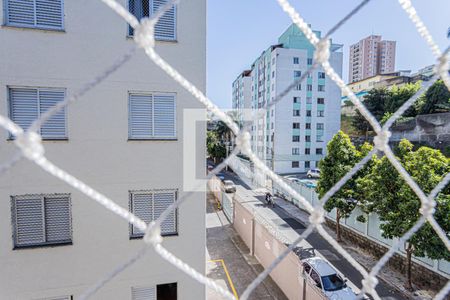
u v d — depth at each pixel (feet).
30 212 18.81
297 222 55.16
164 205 21.39
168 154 21.21
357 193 38.22
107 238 20.07
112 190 20.18
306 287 26.50
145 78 20.53
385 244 36.58
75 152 19.42
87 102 19.54
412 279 32.17
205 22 21.47
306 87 123.85
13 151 18.26
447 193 26.25
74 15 19.08
